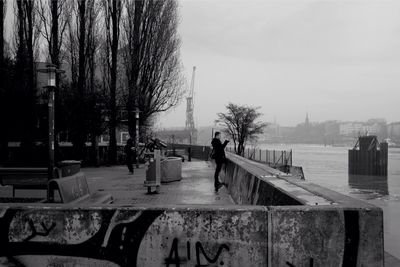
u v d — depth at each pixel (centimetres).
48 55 2542
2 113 2311
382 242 362
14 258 382
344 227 365
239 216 371
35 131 2420
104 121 2553
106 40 2775
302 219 367
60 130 2381
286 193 463
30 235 382
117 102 2748
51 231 381
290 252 367
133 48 2861
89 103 2378
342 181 7138
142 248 375
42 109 2395
